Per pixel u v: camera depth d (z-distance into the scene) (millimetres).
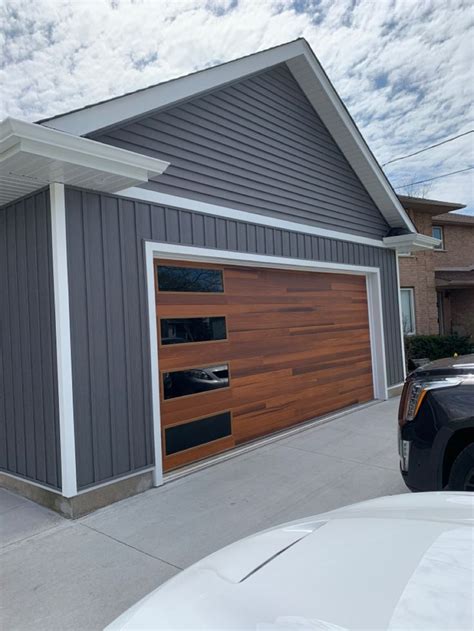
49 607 2635
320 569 1464
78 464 3828
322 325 7324
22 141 3131
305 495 4203
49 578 2928
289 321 6621
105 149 3502
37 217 4012
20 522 3742
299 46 6379
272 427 6168
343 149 7801
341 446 5738
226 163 5617
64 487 3764
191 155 5152
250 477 4711
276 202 6398
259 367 6027
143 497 4234
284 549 1734
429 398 3293
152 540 3404
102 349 4086
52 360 3885
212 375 5336
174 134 4961
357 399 8102
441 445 3188
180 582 1622
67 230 3896
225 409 5477
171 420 4805
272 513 3836
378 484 4422
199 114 5293
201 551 3232
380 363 8633
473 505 1887
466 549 1429
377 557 1466
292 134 6801
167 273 4914
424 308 14781
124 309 4301
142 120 4617
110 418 4102
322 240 7305
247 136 5973
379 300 8680
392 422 6855
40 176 3678
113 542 3381
